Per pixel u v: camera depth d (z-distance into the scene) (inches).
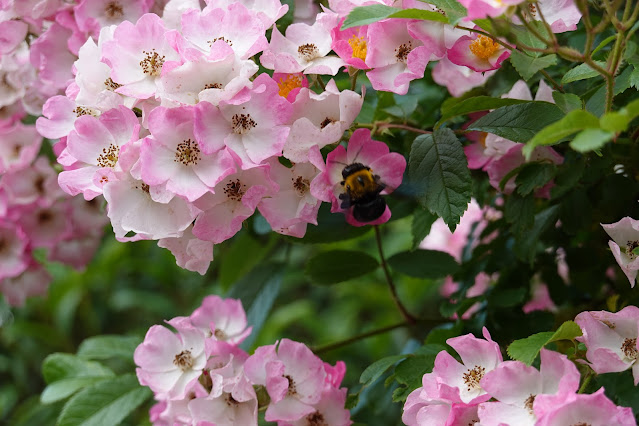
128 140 23.1
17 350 47.4
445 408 22.4
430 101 27.5
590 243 26.6
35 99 27.5
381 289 44.0
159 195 22.5
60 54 26.3
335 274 26.1
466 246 29.8
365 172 23.1
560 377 21.6
